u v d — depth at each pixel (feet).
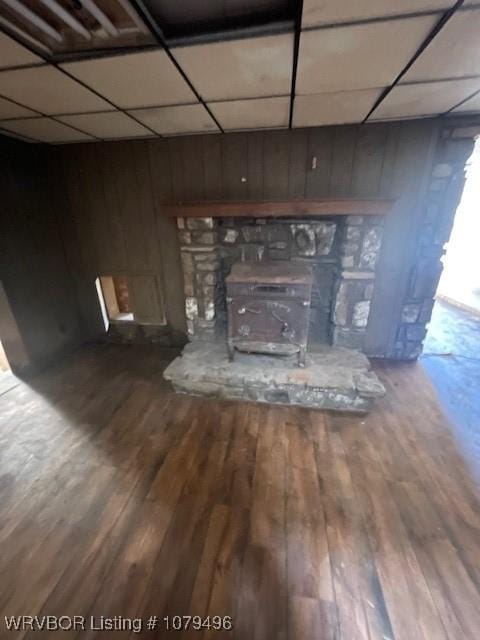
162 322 9.80
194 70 4.10
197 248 8.16
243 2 3.00
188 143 7.62
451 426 6.52
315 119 6.37
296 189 7.63
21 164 7.84
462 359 9.04
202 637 3.38
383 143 6.99
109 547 4.26
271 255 8.36
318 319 8.70
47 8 2.99
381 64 4.01
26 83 4.41
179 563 4.07
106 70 4.06
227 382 7.14
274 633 3.41
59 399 7.51
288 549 4.21
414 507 4.78
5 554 4.19
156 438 6.24
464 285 14.48
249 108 5.62
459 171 7.01
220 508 4.79
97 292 9.82
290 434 6.30
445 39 3.44
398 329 8.65
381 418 6.74
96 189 8.54
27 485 5.21
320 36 3.36
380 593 3.74
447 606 3.62
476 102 5.57
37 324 8.63
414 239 7.68
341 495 4.99
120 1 2.82
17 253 7.91
